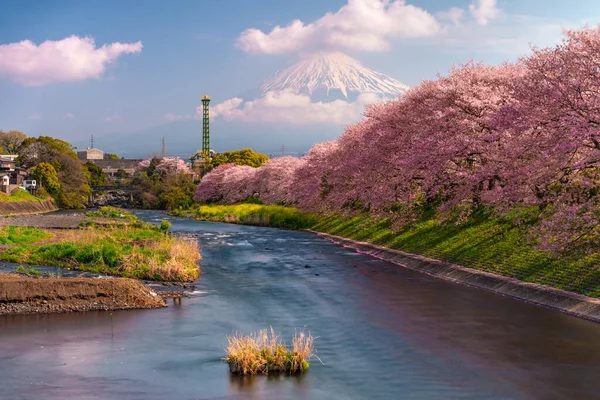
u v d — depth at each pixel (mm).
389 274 35156
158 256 37625
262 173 107062
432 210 47312
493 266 31375
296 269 37531
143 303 26156
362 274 35281
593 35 28125
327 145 76750
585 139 25859
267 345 19172
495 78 41781
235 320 23719
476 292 28875
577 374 17000
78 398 15180
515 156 31203
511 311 24562
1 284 25141
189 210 113750
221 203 122125
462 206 42312
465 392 15688
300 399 15172
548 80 28172
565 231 26219
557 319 23000
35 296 25312
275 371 17391
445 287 30406
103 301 25984
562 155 26703
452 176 41250
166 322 23312
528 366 17734
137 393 15555
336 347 19891
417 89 48312
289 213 77812
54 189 136125
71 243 40750
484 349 19469
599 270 24875
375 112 57688
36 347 19766
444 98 41812
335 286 31250
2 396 15289
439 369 17547
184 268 34406
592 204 26031
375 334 21500
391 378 16781
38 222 75062
